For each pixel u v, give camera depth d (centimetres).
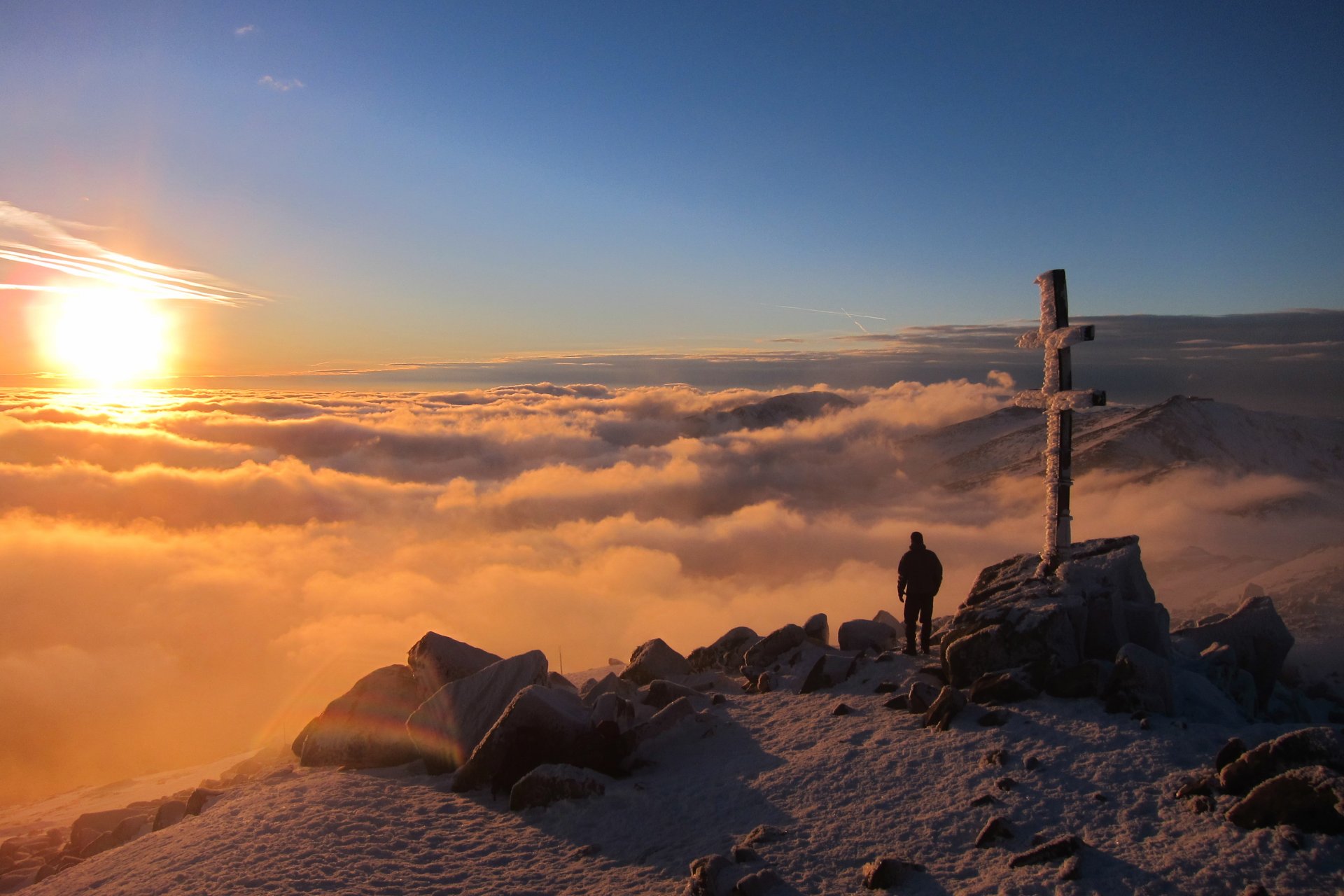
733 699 1140
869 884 602
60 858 1180
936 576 1130
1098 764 706
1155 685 803
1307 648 1324
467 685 1040
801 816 733
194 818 995
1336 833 544
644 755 960
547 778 853
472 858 757
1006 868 591
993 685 882
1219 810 605
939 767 764
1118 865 567
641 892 654
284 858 768
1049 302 1049
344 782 988
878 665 1124
